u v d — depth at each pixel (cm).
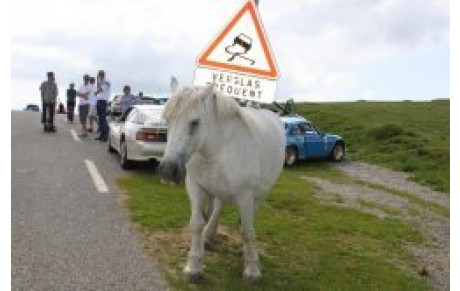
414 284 603
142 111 1068
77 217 689
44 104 1520
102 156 1179
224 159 476
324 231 764
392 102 3719
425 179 1393
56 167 1006
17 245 573
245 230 505
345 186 1207
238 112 485
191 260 508
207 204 607
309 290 527
